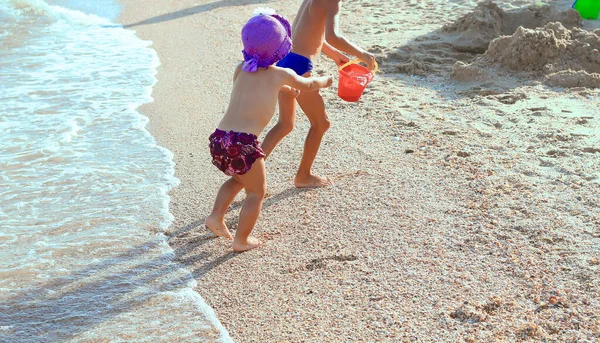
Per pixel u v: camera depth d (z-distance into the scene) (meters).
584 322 4.40
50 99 9.64
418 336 4.37
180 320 4.78
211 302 4.99
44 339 4.62
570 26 11.72
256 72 5.46
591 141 7.26
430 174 6.71
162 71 11.05
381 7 14.27
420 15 13.41
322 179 6.68
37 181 7.10
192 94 9.80
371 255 5.37
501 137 7.54
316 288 5.00
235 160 5.31
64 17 15.27
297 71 6.17
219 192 5.69
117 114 9.04
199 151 7.83
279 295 4.98
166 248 5.81
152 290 5.18
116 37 13.49
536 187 6.28
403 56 10.80
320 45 6.31
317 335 4.46
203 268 5.46
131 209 6.50
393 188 6.45
